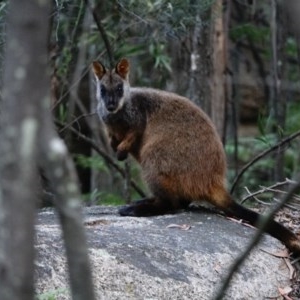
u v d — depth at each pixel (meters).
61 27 16.66
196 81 17.47
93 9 15.54
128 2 15.67
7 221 4.09
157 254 9.59
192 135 11.39
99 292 8.84
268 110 25.39
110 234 9.95
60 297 8.48
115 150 12.69
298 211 11.72
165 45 19.17
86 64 19.00
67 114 18.41
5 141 4.12
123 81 12.58
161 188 11.43
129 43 19.09
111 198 19.09
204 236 10.33
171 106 11.79
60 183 4.32
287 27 21.42
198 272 9.55
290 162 23.00
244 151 24.14
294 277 10.12
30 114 4.13
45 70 4.20
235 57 24.91
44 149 4.23
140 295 8.99
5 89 4.20
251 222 11.03
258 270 9.89
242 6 23.12
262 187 13.88
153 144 11.53
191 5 15.48
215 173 11.30
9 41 4.16
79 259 4.43
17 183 4.09
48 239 9.34
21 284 4.12
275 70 20.61
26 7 4.10
